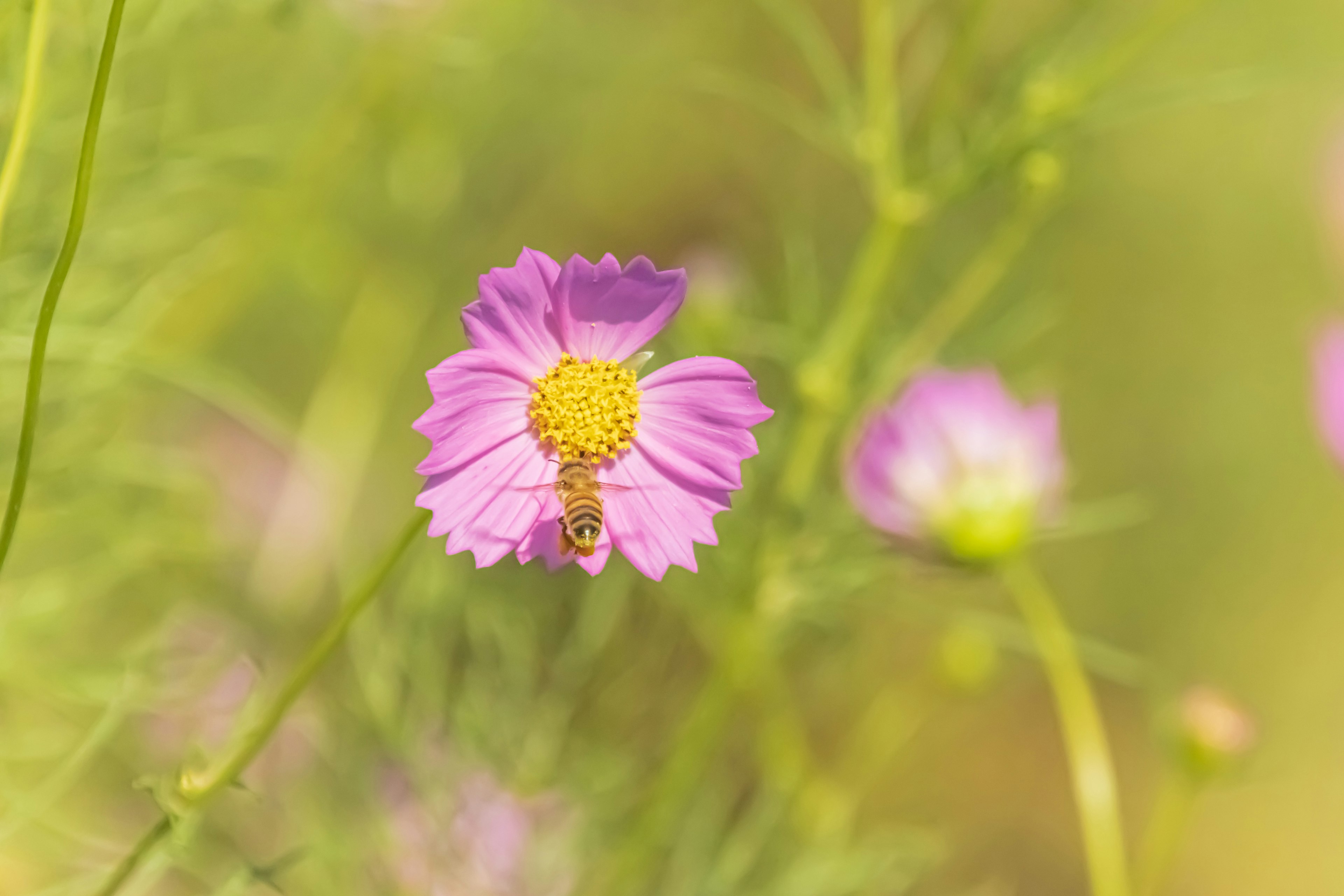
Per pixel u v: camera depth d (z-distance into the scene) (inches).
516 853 33.5
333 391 38.9
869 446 32.6
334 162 36.1
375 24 34.6
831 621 34.1
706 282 35.0
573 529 28.3
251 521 36.9
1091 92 32.1
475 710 33.6
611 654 34.5
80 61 30.6
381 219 39.2
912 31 34.9
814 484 33.6
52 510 32.2
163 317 34.5
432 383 28.3
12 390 31.4
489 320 28.5
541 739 33.9
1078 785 33.0
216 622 34.1
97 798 32.8
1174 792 33.4
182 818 27.9
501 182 42.4
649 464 28.8
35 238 31.1
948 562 32.6
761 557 33.1
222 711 32.9
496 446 28.5
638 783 34.4
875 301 32.9
